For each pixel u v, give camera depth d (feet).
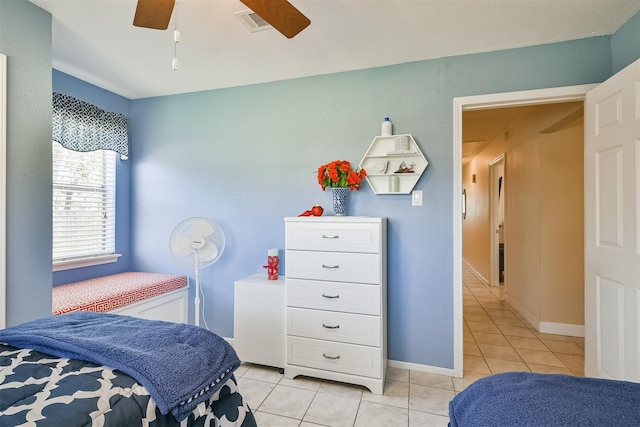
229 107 9.89
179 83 9.60
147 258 10.73
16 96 5.99
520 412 2.75
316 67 8.59
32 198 6.26
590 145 6.81
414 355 8.29
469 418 3.05
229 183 9.88
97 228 9.89
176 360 3.81
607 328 6.28
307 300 7.70
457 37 7.14
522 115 12.42
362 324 7.32
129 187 10.84
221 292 9.96
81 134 8.86
